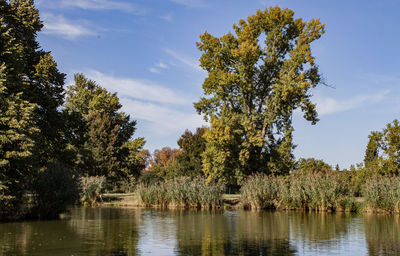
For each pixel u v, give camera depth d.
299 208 26.25
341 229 15.19
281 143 37.28
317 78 36.75
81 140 28.95
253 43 37.75
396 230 14.91
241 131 35.84
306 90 35.69
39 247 10.41
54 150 27.00
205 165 35.94
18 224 16.22
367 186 24.64
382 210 23.80
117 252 9.80
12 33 21.88
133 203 31.67
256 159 37.28
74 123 28.02
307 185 25.70
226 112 37.69
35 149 18.39
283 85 35.91
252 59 36.41
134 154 53.50
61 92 26.77
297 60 35.69
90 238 12.20
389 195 23.56
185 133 57.84
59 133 26.55
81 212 23.84
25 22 24.31
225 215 21.98
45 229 14.51
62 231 13.93
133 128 56.50
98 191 32.09
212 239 12.30
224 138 34.38
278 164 36.50
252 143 36.00
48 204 19.23
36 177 19.02
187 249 10.38
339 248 10.72
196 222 17.78
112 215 21.47
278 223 17.45
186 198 29.28
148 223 17.05
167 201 29.97
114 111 57.47
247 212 24.77
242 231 14.44
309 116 37.38
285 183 27.42
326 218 20.19
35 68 24.62
